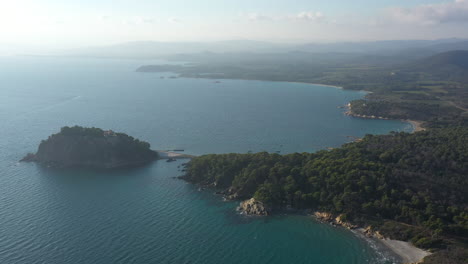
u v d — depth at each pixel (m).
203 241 138.38
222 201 174.12
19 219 151.88
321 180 169.88
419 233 136.38
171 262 124.88
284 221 154.38
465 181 163.00
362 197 156.75
